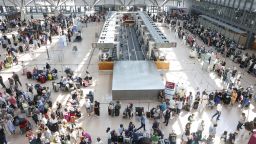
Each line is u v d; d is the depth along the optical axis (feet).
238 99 53.42
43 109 46.93
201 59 76.64
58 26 102.89
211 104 51.49
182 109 51.31
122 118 48.57
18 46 84.69
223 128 46.24
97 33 100.99
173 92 51.37
